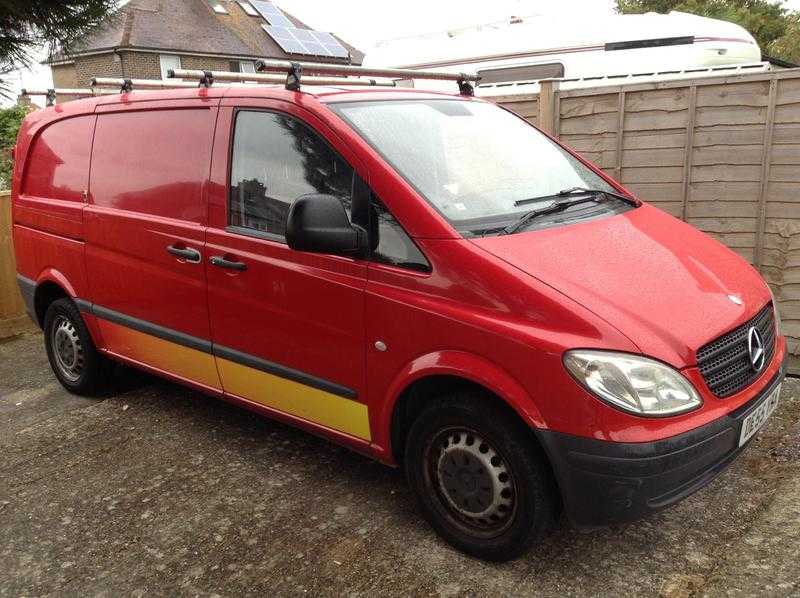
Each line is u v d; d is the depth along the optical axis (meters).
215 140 3.67
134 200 4.10
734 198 5.16
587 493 2.56
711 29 7.50
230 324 3.63
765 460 3.67
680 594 2.71
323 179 3.21
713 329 2.70
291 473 3.77
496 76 8.41
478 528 2.94
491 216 3.08
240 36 33.16
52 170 4.75
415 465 3.07
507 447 2.72
